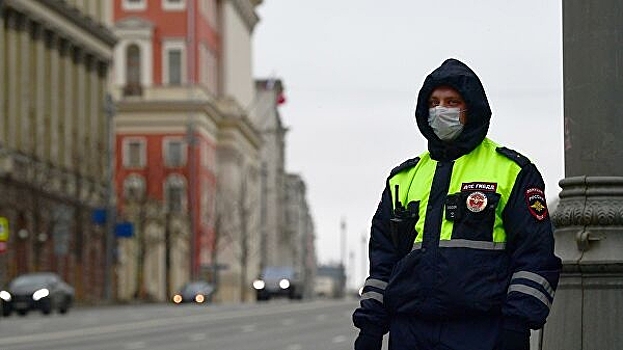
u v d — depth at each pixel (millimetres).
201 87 139125
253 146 165000
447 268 8438
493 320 8422
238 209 147125
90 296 100625
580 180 11609
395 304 8594
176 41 138125
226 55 151625
